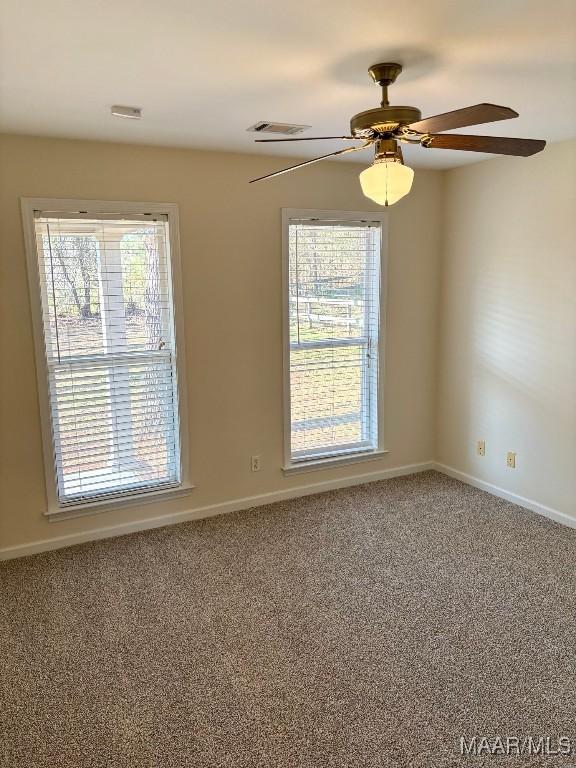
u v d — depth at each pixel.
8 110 2.67
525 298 3.88
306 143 3.40
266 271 3.91
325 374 4.30
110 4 1.65
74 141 3.24
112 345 3.55
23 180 3.16
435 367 4.73
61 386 3.45
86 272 3.41
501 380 4.14
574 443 3.66
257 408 4.04
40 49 1.97
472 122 1.93
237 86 2.39
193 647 2.56
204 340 3.79
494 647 2.53
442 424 4.74
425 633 2.64
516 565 3.25
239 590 3.03
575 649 2.50
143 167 3.44
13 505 3.40
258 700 2.23
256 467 4.11
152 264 3.59
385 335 4.43
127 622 2.76
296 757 1.96
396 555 3.38
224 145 3.45
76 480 3.57
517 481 4.09
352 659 2.46
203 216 3.65
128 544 3.57
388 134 2.11
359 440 4.54
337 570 3.22
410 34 1.91
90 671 2.42
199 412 3.85
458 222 4.35
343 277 4.24
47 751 2.01
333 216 4.06
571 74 2.31
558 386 3.72
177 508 3.87
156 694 2.28
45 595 3.00
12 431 3.34
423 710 2.17
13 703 2.24
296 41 1.95
